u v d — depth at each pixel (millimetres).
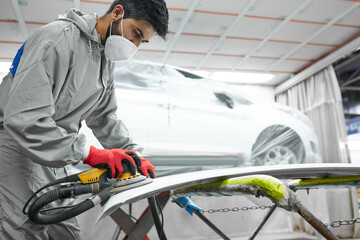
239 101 2947
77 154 698
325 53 4168
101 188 688
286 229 3432
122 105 2309
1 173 782
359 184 895
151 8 844
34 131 682
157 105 2453
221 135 2682
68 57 790
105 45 876
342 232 2852
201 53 3953
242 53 4031
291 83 4863
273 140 2941
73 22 834
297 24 3381
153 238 2816
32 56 725
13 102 688
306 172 835
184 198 1047
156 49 3754
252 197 1720
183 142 2484
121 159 724
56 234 935
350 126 4398
